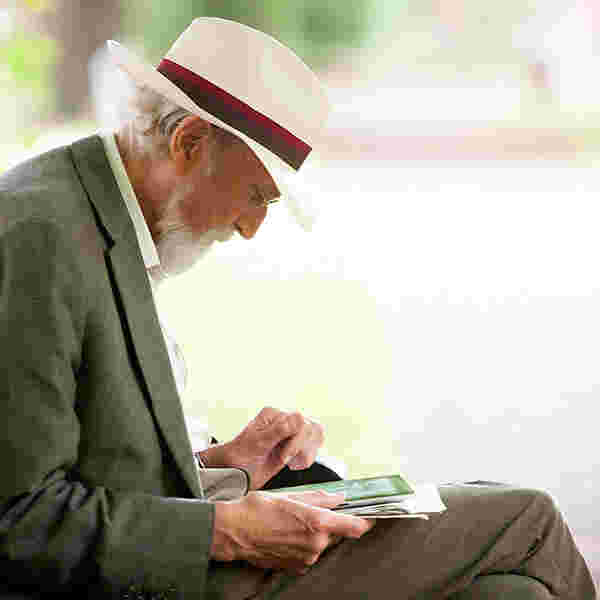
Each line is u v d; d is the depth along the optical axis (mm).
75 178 6789
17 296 6324
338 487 7367
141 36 45000
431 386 17812
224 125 6848
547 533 7301
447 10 55156
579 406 17219
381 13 53000
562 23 55125
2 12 17812
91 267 6543
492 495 7277
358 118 44344
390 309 21672
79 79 41250
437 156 38562
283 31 49312
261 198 7102
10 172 6859
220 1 47031
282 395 15328
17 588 6441
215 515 6523
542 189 33469
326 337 18000
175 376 7125
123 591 6383
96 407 6531
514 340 20281
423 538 7098
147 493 6660
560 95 50125
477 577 7219
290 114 7102
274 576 6926
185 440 6730
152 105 6895
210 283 20297
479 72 53188
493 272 24625
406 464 14664
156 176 6949
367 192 32438
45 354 6305
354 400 15641
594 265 25219
